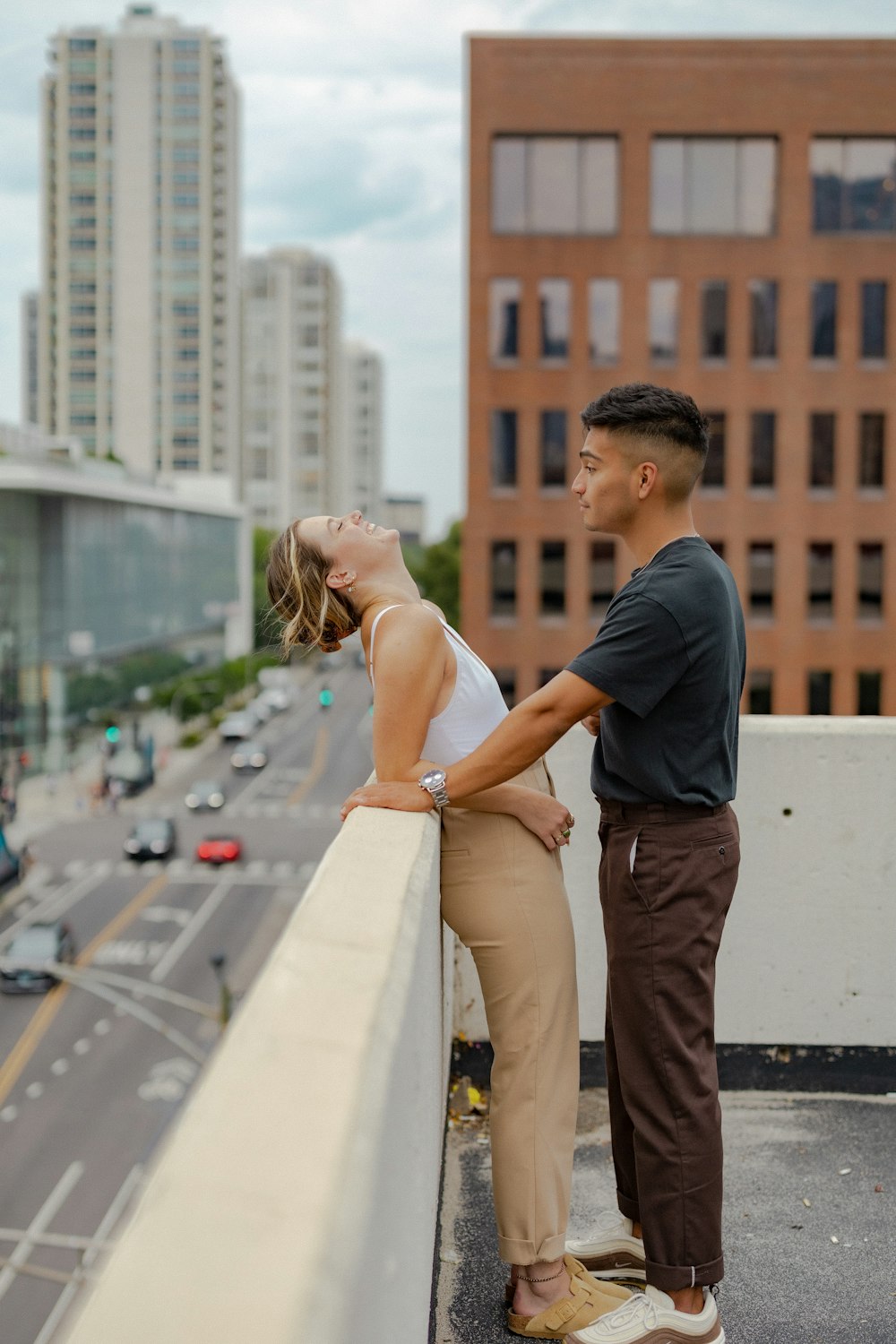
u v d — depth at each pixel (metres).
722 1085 3.23
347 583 2.10
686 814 1.91
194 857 47.59
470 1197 2.66
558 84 37.06
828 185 37.72
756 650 39.78
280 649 2.22
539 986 2.05
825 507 39.22
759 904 3.20
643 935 1.92
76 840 50.72
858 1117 3.06
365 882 1.49
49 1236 21.20
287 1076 0.91
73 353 138.25
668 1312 1.92
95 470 77.31
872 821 3.19
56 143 136.00
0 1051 29.17
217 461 141.12
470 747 2.07
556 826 2.09
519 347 38.22
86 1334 0.61
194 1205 0.73
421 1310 1.48
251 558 112.12
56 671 63.72
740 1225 2.54
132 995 32.44
